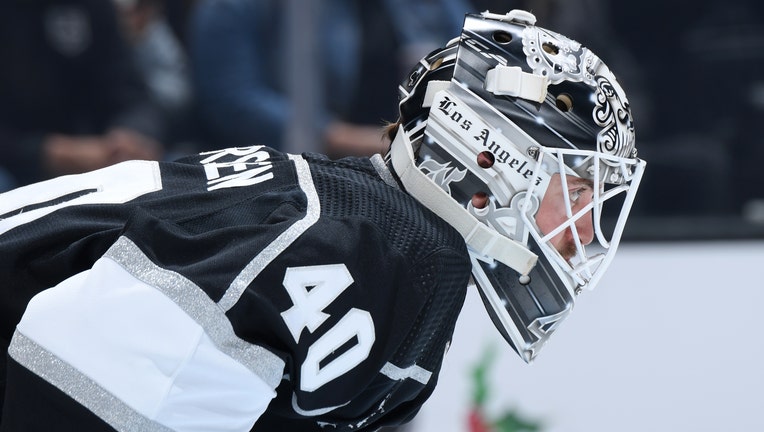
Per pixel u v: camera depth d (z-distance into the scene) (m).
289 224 4.93
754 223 10.86
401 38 10.93
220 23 10.95
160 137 11.23
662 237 10.73
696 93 11.00
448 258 5.16
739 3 10.94
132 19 11.14
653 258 10.66
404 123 5.78
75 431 4.62
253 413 4.84
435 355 5.41
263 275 4.77
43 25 10.98
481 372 10.38
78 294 4.67
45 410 4.64
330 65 10.88
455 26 11.09
